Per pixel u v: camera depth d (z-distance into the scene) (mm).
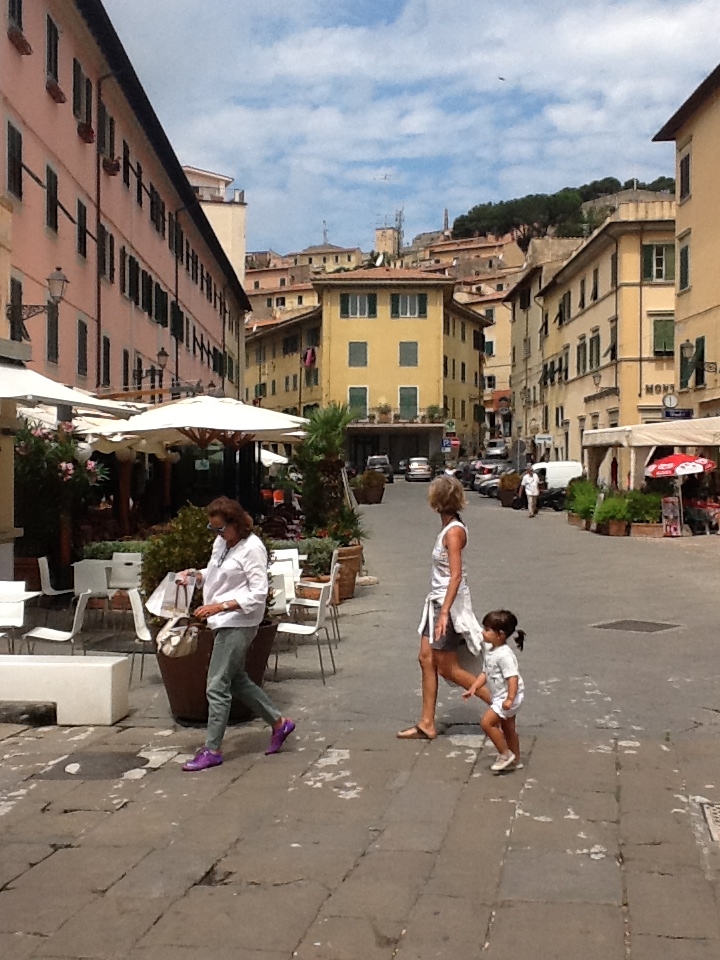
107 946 4145
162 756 6906
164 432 16875
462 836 5312
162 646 7547
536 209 140625
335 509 16250
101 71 27141
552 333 58062
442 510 7156
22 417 14508
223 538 6922
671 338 42500
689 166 35000
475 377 80625
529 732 7449
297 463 16375
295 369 76938
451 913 4391
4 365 11609
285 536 15586
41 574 11477
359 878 4781
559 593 15164
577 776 6355
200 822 5582
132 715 8031
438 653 7152
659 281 42469
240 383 67438
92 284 26516
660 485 28172
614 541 24641
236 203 65062
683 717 7852
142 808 5824
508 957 4004
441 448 70750
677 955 3994
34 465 13633
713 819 5543
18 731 7582
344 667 9891
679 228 36125
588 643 11039
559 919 4316
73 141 24766
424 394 69875
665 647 10773
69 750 7070
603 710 8070
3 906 4535
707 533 26281
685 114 34781
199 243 47031
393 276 69562
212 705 6672
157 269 36188
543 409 60938
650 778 6309
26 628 11711
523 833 5344
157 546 8227
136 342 32438
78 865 4984
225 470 21516
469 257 136250
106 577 11461
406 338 69625
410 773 6449
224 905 4512
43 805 5895
